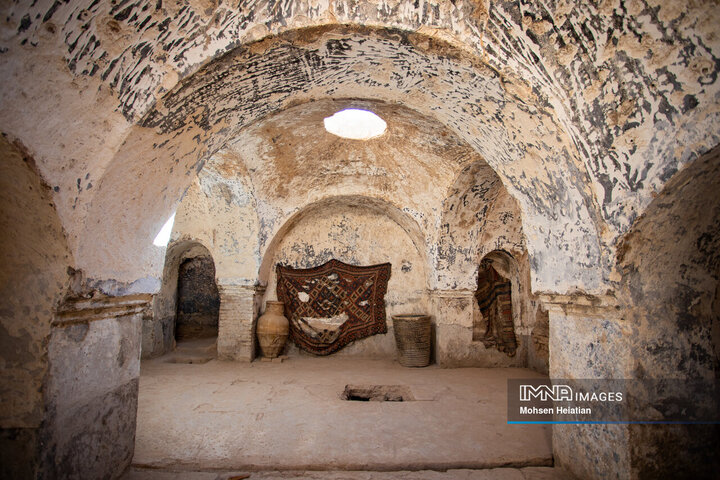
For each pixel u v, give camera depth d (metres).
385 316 7.75
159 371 6.29
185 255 9.37
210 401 4.75
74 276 2.21
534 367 6.73
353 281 7.80
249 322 7.13
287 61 2.78
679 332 2.66
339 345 7.63
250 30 2.41
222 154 5.73
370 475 3.11
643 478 2.48
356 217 7.96
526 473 3.10
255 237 7.05
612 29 2.10
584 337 2.90
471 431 3.89
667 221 2.42
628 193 2.41
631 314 2.54
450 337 6.93
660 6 1.89
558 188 2.95
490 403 4.82
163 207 3.00
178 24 2.15
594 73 2.29
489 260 7.47
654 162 2.24
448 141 5.19
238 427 3.93
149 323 7.40
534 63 2.47
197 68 2.39
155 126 2.46
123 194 2.50
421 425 4.05
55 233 2.12
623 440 2.51
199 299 9.92
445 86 3.12
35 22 1.64
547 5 2.21
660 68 2.05
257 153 5.86
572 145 2.63
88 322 2.49
